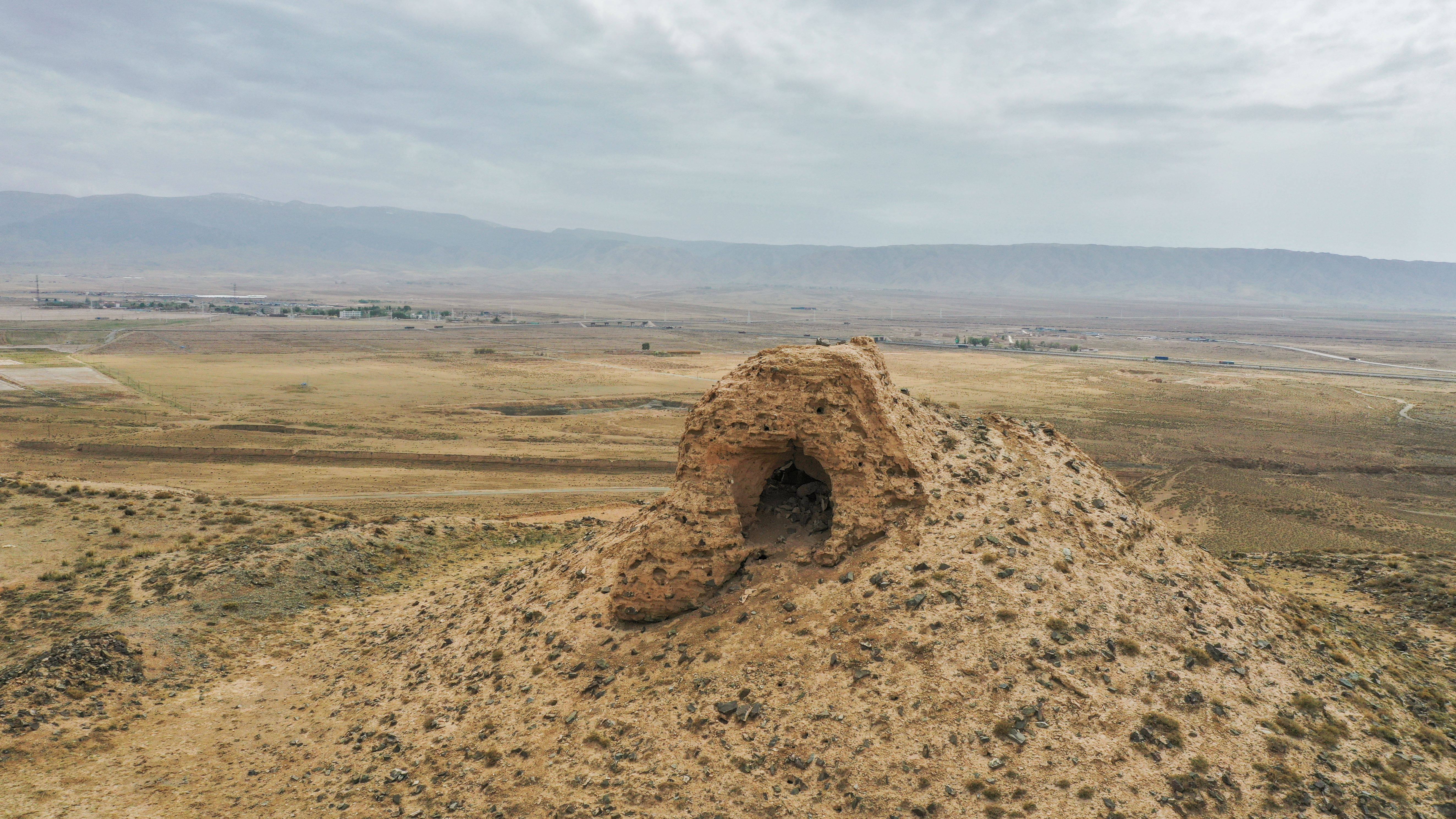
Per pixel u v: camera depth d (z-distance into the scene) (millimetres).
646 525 26109
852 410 25016
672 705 21312
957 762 18422
